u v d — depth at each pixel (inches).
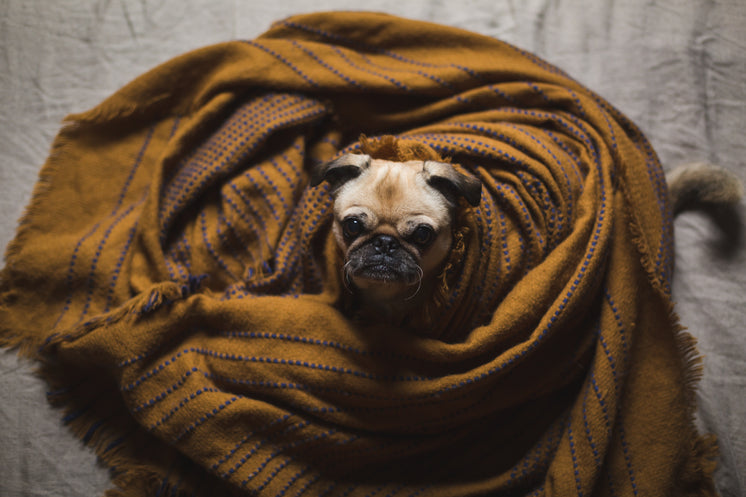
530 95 34.4
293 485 30.0
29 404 33.2
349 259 27.1
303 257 31.4
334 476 30.7
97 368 33.1
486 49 36.0
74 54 39.5
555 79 35.1
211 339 30.8
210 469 29.8
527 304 29.2
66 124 36.1
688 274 36.5
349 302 30.7
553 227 30.6
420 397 29.6
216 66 35.2
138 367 30.5
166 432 30.1
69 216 34.6
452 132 32.7
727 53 40.0
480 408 30.6
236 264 33.3
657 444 30.4
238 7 40.7
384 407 30.1
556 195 30.5
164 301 30.8
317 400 29.8
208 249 32.6
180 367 30.2
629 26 40.6
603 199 31.0
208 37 40.3
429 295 29.1
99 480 32.5
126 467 32.2
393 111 35.4
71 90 39.0
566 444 30.0
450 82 34.6
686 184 36.4
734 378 34.7
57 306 33.1
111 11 40.3
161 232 33.0
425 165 27.5
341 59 34.9
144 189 35.4
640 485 30.1
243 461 29.7
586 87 38.1
